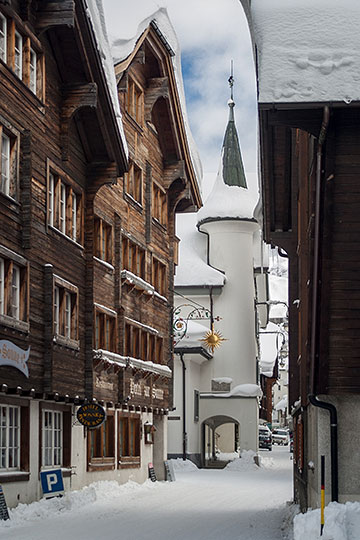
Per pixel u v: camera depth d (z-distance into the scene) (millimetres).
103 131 24969
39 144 22141
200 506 25172
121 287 29047
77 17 22703
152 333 32938
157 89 32625
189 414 47062
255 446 48750
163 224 35094
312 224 17188
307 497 19875
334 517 14398
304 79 15859
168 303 35688
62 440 24797
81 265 25297
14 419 21469
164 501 26609
